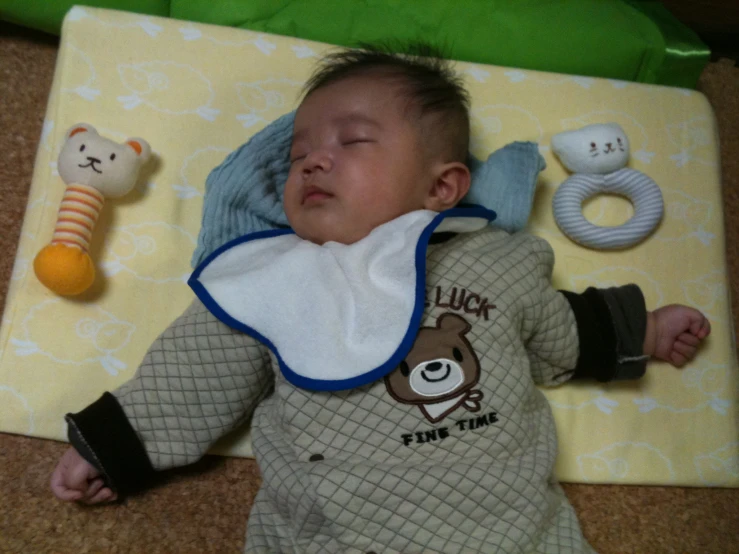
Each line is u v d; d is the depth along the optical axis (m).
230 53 1.10
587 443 1.00
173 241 1.00
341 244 0.87
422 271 0.81
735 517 1.02
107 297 0.97
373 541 0.77
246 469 0.97
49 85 1.22
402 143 0.87
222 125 1.07
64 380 0.93
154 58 1.07
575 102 1.16
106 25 1.07
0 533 0.90
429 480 0.77
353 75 0.91
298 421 0.81
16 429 0.91
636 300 0.98
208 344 0.87
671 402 1.03
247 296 0.85
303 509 0.78
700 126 1.18
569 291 1.00
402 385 0.79
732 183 1.33
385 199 0.86
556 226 1.09
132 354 0.96
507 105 1.15
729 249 1.28
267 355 0.88
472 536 0.77
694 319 1.00
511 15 1.21
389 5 1.20
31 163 1.17
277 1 1.18
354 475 0.77
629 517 1.00
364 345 0.79
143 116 1.05
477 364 0.81
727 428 1.03
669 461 1.01
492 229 0.96
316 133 0.89
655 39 1.23
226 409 0.88
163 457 0.87
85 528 0.91
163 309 0.98
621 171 1.08
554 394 1.01
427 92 0.91
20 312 0.94
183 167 1.04
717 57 1.41
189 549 0.93
